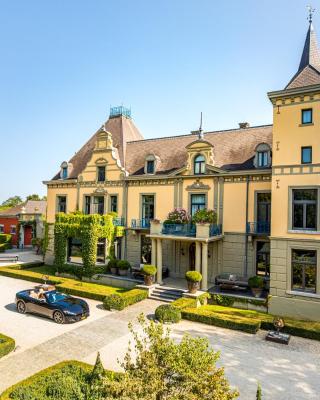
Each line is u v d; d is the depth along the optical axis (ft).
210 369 22.90
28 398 28.02
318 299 56.85
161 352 23.56
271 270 61.26
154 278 75.36
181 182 82.38
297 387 35.32
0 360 39.78
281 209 61.05
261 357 42.73
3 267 94.38
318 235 57.26
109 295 63.10
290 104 61.41
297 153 60.18
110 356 41.57
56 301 55.52
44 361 39.78
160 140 98.32
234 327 52.90
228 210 75.20
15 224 160.76
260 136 80.59
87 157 105.50
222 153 81.15
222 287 68.69
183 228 73.77
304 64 65.87
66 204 103.81
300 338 50.52
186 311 57.41
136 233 88.94
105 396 25.39
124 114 110.83
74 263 89.86
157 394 21.89
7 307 61.26
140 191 89.20
